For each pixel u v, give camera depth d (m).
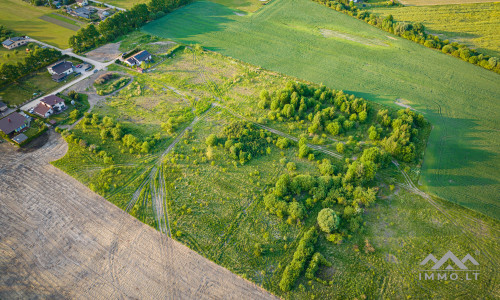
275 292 66.31
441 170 92.81
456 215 81.00
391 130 103.88
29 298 64.38
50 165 92.12
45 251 72.31
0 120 100.38
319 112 105.69
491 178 90.50
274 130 105.62
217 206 82.56
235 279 68.38
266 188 86.94
